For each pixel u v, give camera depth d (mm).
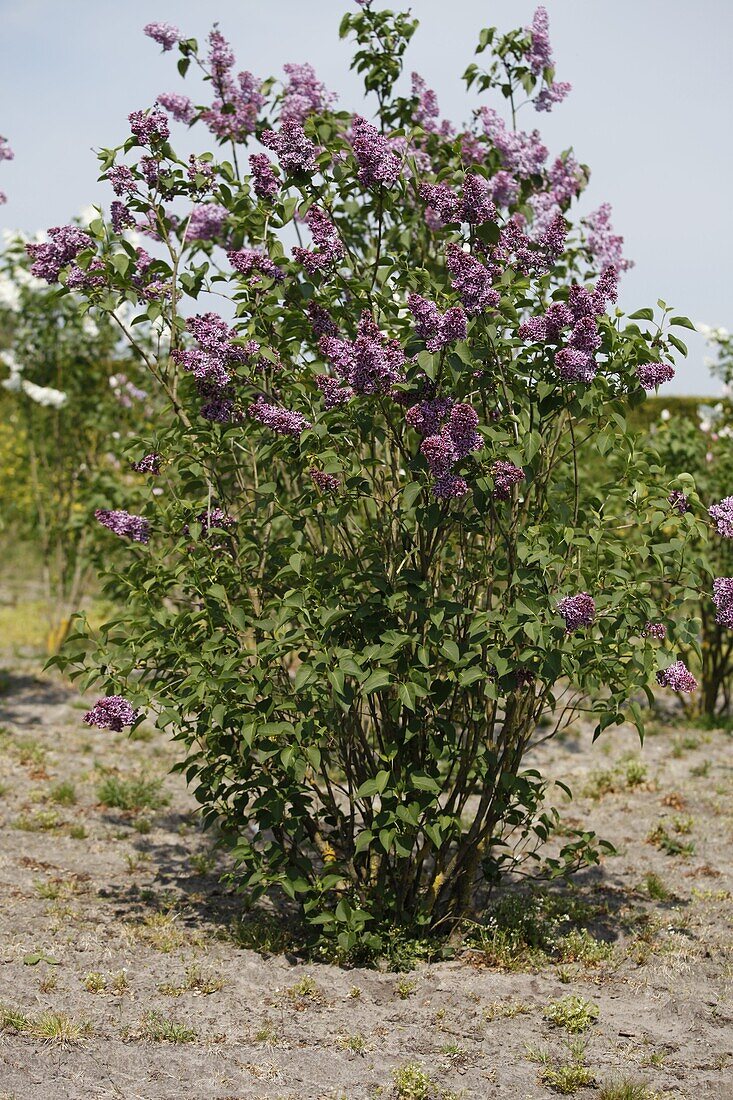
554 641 4148
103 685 4523
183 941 4750
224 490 5105
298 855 4766
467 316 4047
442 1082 3588
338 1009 4129
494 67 5516
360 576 4328
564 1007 4055
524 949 4711
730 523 4375
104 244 4559
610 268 4461
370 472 4566
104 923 4910
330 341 4121
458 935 4820
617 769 7703
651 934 4961
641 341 4203
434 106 5383
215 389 4500
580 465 8242
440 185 4441
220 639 4398
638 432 4602
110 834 6277
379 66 5363
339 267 4738
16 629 13000
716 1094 3473
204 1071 3609
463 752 4613
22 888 5285
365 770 4707
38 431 10898
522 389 4262
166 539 5211
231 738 4680
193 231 4914
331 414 4246
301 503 4523
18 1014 3840
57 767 7566
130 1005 4047
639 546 4520
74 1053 3654
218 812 4969
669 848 6168
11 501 12680
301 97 5219
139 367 9984
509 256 4473
